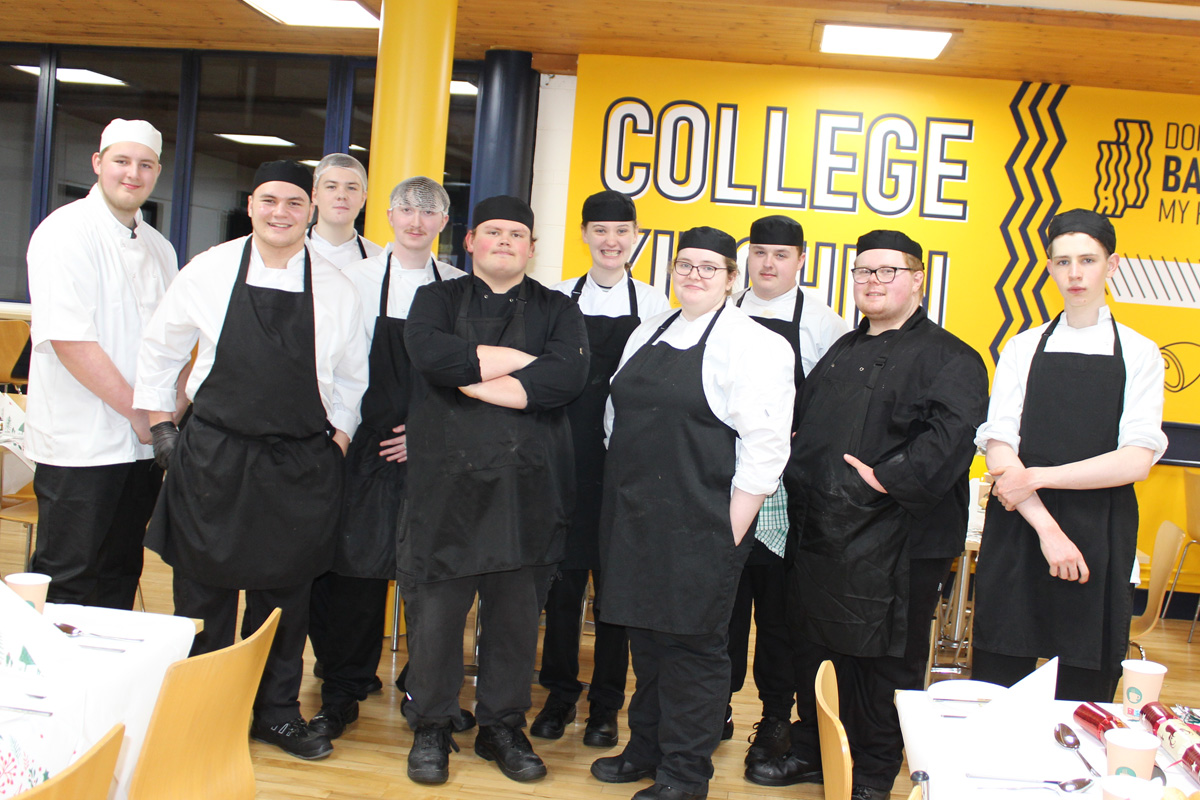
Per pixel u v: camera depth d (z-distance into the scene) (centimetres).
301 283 261
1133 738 140
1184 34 459
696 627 238
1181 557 507
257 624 279
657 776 253
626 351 275
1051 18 459
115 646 165
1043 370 235
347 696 307
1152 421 226
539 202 590
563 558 270
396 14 413
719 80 559
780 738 297
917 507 236
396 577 283
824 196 557
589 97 562
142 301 293
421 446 256
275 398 251
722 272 247
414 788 262
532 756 274
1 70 650
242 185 632
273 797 251
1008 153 551
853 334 271
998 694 172
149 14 560
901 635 243
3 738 124
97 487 281
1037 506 228
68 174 653
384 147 415
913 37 491
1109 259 234
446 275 321
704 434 241
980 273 552
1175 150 548
